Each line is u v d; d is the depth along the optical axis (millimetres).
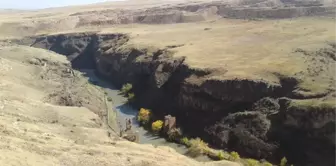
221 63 75000
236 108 64062
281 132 56469
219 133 61469
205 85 68000
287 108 56750
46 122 45500
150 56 90875
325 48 77062
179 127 67250
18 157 28453
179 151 60125
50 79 75125
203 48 89312
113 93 90250
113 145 40938
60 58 94500
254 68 69438
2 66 68812
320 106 53312
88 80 102000
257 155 56375
